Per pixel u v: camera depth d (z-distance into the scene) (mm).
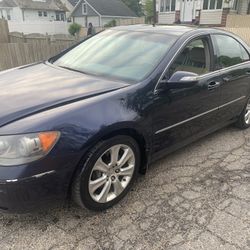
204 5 25609
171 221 2734
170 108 3125
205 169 3615
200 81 3438
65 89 2809
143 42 3455
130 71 3131
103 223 2672
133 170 2953
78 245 2432
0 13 46812
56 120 2324
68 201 2891
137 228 2635
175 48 3262
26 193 2242
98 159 2580
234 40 4254
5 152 2176
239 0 24391
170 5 28922
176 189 3199
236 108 4387
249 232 2639
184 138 3543
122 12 42875
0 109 2436
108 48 3578
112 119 2566
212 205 2971
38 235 2512
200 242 2508
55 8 47656
